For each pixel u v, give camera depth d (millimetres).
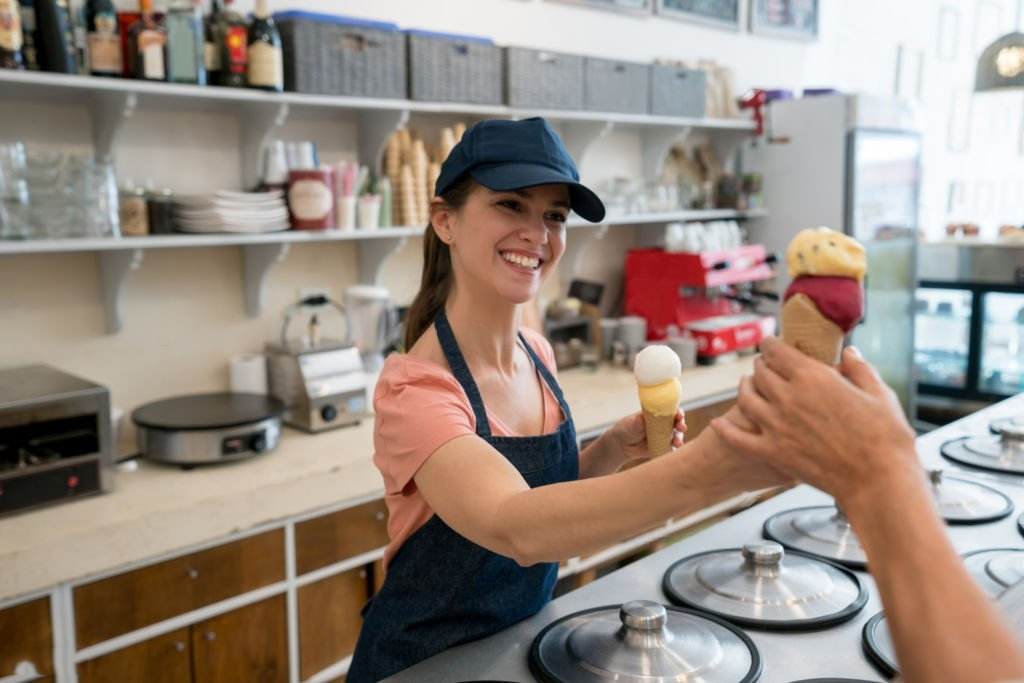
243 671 2297
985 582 1148
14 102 2438
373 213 2947
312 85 2682
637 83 3756
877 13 5734
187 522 2141
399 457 1161
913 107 4566
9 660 1898
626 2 4055
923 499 660
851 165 4148
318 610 2439
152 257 2764
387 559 1367
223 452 2422
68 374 2373
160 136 2738
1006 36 2465
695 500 850
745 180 4340
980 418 2098
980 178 6781
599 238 4242
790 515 1476
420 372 1208
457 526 1071
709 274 3836
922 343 5137
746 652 1039
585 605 1219
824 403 705
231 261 2939
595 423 3127
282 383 2861
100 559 2002
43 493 2105
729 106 4488
